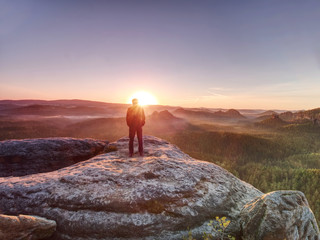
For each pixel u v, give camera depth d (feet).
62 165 33.73
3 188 17.21
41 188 17.34
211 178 21.63
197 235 15.65
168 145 34.09
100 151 39.32
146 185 18.21
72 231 14.79
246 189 23.35
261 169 355.15
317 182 255.91
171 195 17.44
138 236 15.01
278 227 13.75
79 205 15.94
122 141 35.47
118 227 15.03
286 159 526.16
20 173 29.94
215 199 18.79
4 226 12.18
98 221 15.15
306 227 15.15
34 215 15.26
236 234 15.99
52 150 33.91
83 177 18.95
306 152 630.74
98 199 16.38
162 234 15.35
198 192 18.70
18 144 32.76
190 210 16.94
